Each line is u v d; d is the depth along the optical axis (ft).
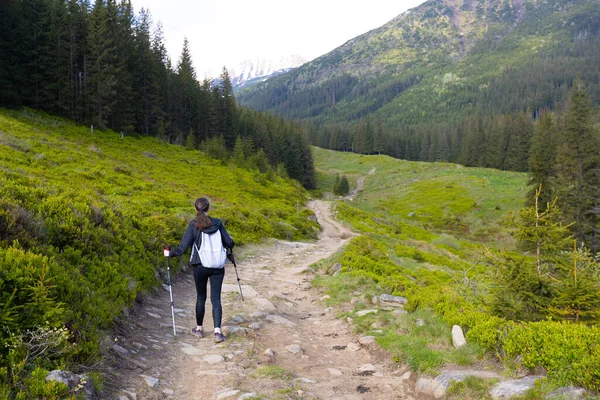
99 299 19.35
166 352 19.04
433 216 236.84
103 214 31.65
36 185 39.88
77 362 14.51
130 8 261.85
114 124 209.26
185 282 35.96
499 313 24.63
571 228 138.31
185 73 304.30
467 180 307.37
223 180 167.94
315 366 19.49
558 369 15.03
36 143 97.50
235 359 19.02
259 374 17.33
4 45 176.96
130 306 22.94
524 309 24.47
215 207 89.25
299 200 204.85
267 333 23.89
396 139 614.34
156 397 14.55
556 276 24.45
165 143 225.35
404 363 18.94
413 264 77.00
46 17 191.93
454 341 19.94
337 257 56.90
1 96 166.81
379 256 63.00
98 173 85.92
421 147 622.95
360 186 395.34
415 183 342.23
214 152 235.40
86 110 190.80
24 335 13.05
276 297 33.63
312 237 114.01
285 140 395.96
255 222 89.40
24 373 12.33
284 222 114.32
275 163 368.89
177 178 137.28
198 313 21.88
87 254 24.31
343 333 25.26
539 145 217.56
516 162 386.52
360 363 20.33
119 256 27.96
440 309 25.40
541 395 13.66
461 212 233.96
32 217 21.99
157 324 22.81
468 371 16.74
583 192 145.79
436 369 17.51
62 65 194.08
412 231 183.11
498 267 25.76
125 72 211.82
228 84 334.85
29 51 182.70
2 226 18.83
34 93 185.47
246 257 58.29
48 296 15.87
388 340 21.66
